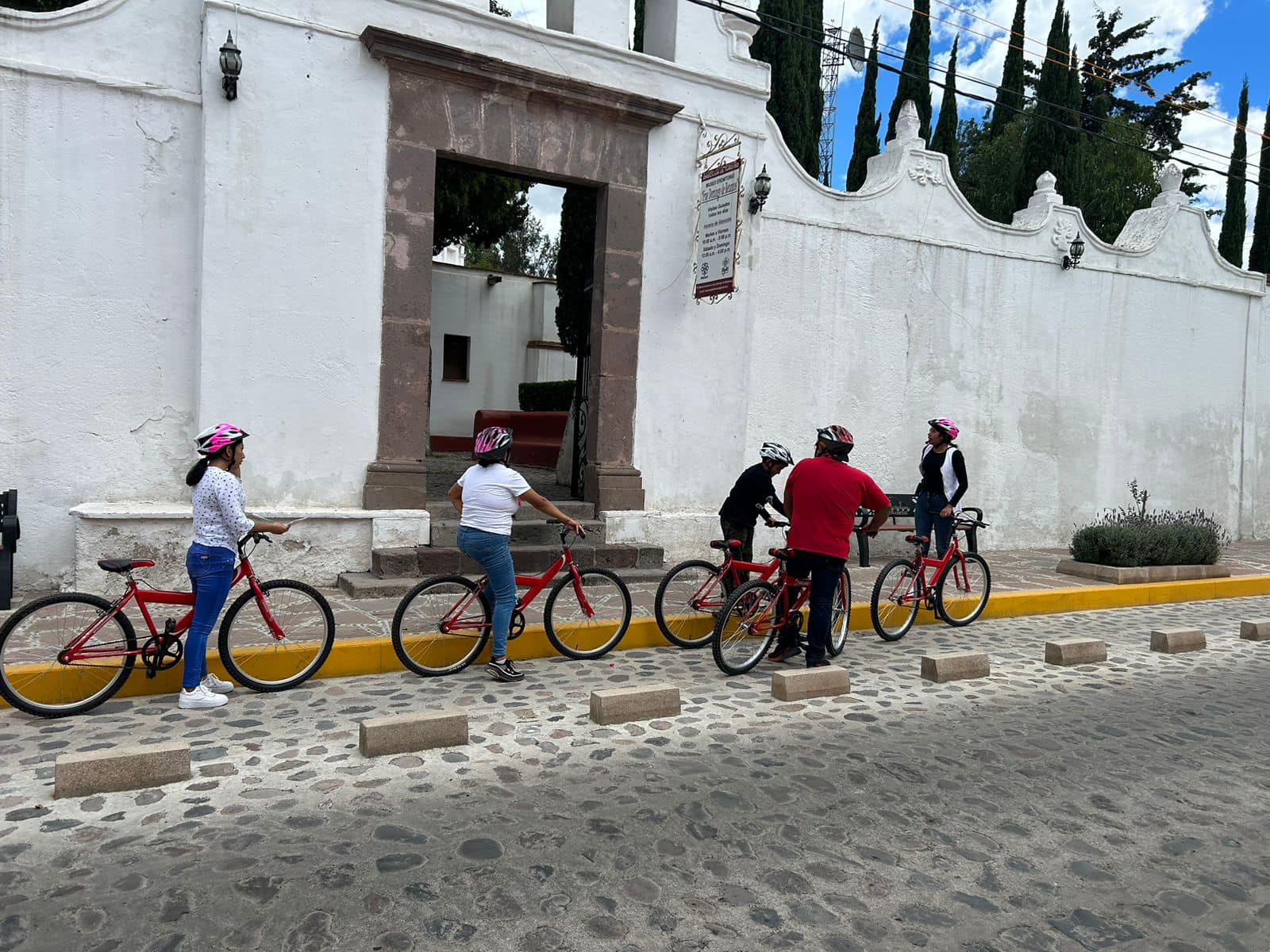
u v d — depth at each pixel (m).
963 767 4.74
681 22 9.42
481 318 19.39
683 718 5.33
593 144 8.93
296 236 7.63
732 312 9.91
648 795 4.16
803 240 10.72
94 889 3.13
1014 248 12.50
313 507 7.87
